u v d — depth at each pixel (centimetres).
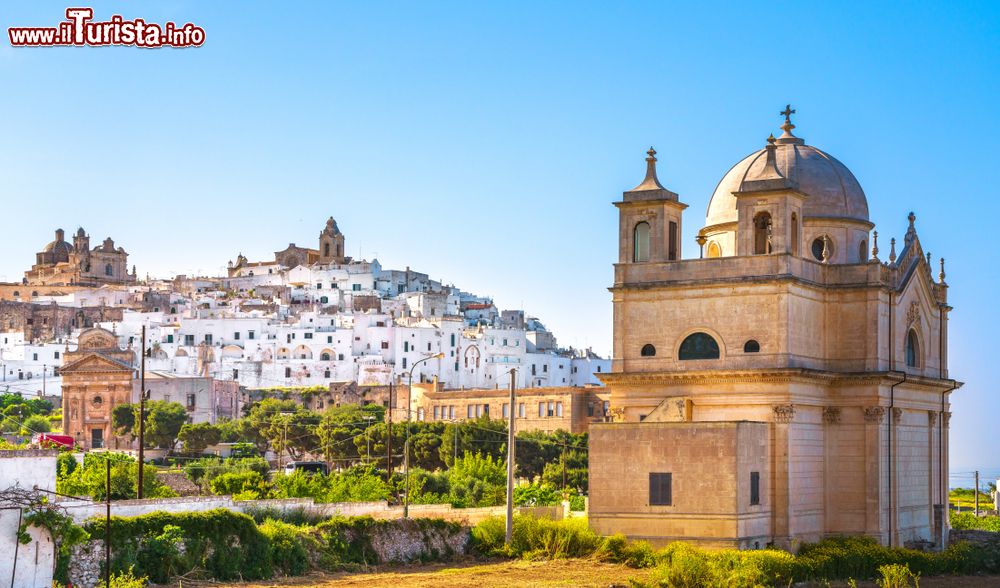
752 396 8412
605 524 8169
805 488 8538
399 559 8050
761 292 8456
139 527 6712
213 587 6644
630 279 8931
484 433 17038
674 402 8425
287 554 7294
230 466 13700
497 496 11831
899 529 8944
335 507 8688
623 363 8869
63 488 9194
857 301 8838
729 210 9444
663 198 8875
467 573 7450
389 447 11325
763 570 7394
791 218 8650
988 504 17212
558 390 19250
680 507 7981
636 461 8112
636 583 6938
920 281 9456
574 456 16575
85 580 6319
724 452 7900
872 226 9556
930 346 9681
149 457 17600
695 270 8725
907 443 9175
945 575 8419
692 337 8688
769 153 8725
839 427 8825
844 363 8850
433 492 12206
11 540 5997
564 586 6925
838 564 8019
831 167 9481
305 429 19025
